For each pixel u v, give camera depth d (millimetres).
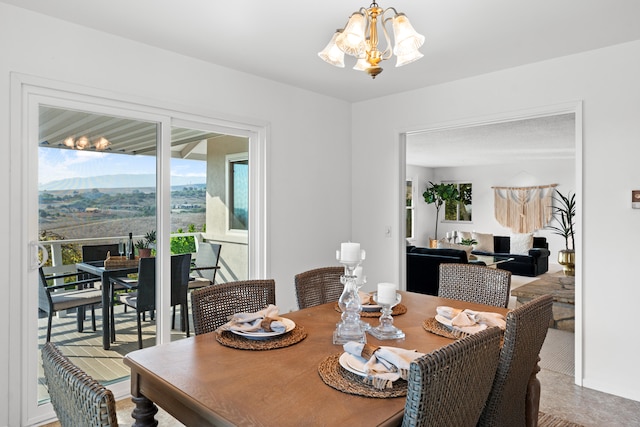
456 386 1104
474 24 2477
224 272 3408
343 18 2416
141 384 1479
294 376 1354
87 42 2555
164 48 2891
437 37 2666
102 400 828
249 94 3449
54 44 2426
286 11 2332
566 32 2592
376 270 4230
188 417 1264
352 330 1666
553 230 9156
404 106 3967
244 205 3545
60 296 2525
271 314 1863
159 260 2988
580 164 2926
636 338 2723
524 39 2703
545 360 3410
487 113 3404
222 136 3383
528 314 1498
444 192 10422
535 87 3145
